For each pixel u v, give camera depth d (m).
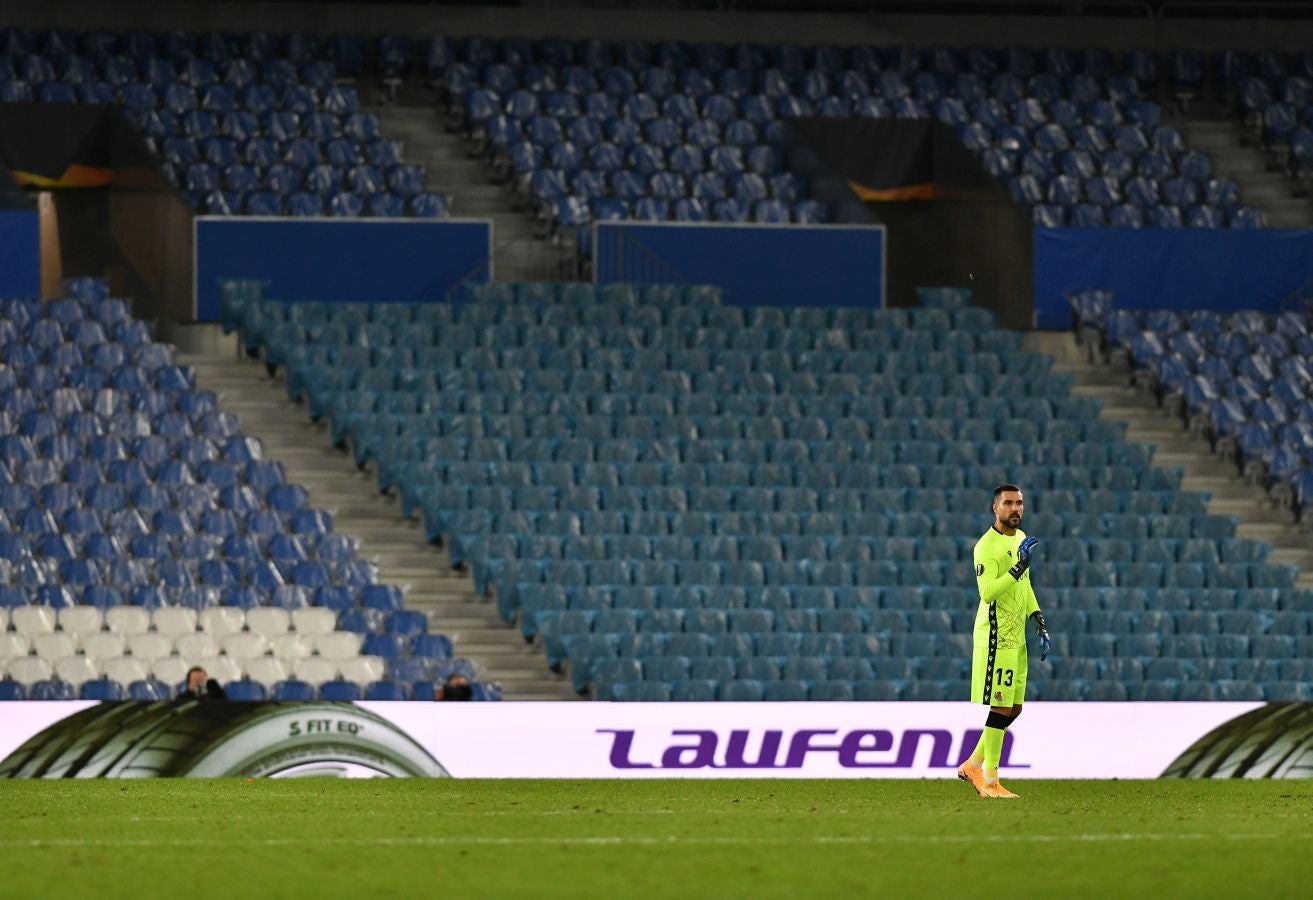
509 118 117.00
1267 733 69.19
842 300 108.00
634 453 93.75
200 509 88.62
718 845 38.16
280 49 120.06
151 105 114.38
